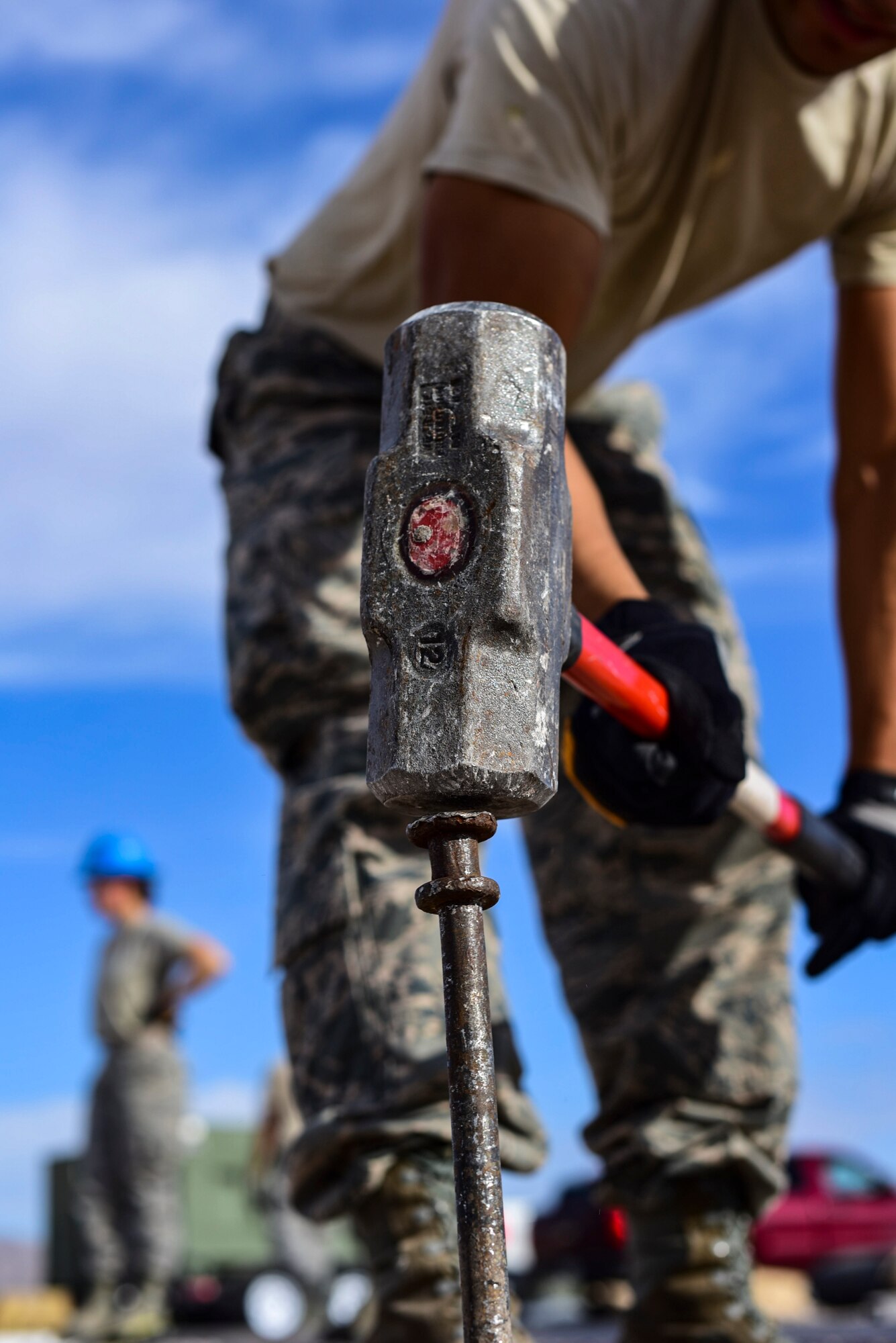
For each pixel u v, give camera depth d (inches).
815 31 69.2
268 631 75.7
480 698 36.2
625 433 88.9
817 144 73.5
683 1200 79.0
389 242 76.7
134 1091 265.4
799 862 67.1
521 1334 63.5
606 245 74.7
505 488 36.7
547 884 85.5
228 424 85.0
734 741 55.4
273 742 76.3
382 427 39.8
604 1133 81.5
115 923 274.1
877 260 79.5
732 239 77.4
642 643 56.6
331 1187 67.4
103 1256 263.9
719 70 71.5
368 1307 74.8
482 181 64.0
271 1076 331.6
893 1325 132.3
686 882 82.0
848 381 80.7
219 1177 364.5
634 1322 80.4
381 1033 65.9
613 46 66.4
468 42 68.1
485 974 34.1
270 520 77.5
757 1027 80.4
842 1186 598.2
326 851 70.1
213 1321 347.3
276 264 82.4
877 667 76.8
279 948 71.1
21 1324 330.6
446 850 34.9
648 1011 80.8
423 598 36.8
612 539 62.3
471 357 37.9
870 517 79.1
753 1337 78.5
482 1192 32.5
